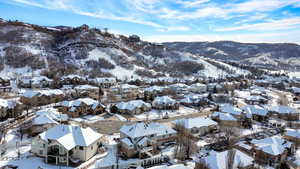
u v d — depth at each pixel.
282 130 66.75
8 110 66.12
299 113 84.69
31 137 53.31
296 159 48.50
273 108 86.31
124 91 110.25
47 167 41.28
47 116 57.97
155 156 46.97
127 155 46.12
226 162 39.34
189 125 59.97
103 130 61.22
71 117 71.75
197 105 95.12
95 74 146.25
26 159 43.53
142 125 51.84
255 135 62.66
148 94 102.81
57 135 44.81
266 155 47.06
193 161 45.62
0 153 44.78
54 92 89.31
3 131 54.75
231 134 57.72
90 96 97.38
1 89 100.25
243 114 74.31
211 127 62.75
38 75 132.38
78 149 43.97
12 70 136.62
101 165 41.78
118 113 79.38
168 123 69.62
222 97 106.31
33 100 81.12
